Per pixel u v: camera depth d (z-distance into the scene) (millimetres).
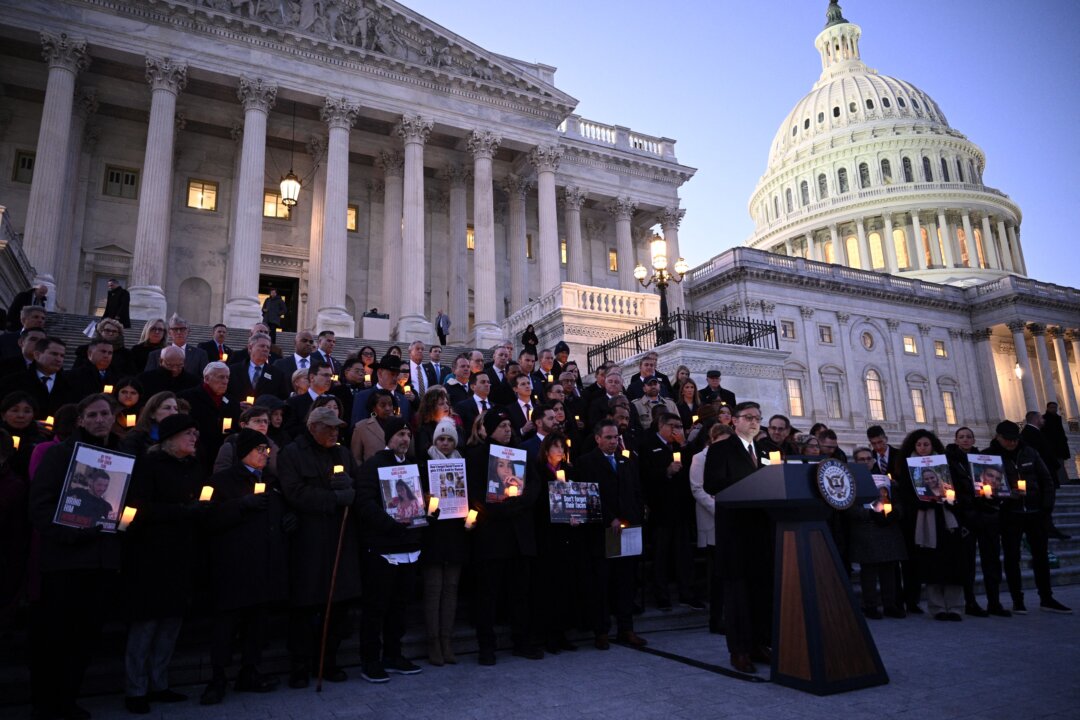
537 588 7758
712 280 50656
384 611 6582
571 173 39562
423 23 33406
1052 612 9719
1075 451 58219
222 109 32719
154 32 28172
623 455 8234
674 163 41906
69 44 26609
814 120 95312
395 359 9617
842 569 6363
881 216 83125
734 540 7008
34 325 9867
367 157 36438
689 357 18891
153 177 26906
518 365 11711
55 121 25859
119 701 5957
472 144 34250
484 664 7062
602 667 6918
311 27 31422
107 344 8930
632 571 8250
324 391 9180
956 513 9352
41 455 6023
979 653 7262
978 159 89688
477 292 32625
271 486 6375
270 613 7422
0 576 5465
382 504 6672
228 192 33625
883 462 10438
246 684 6129
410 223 31516
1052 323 60000
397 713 5484
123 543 5801
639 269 20953
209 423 8211
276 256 33812
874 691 5930
